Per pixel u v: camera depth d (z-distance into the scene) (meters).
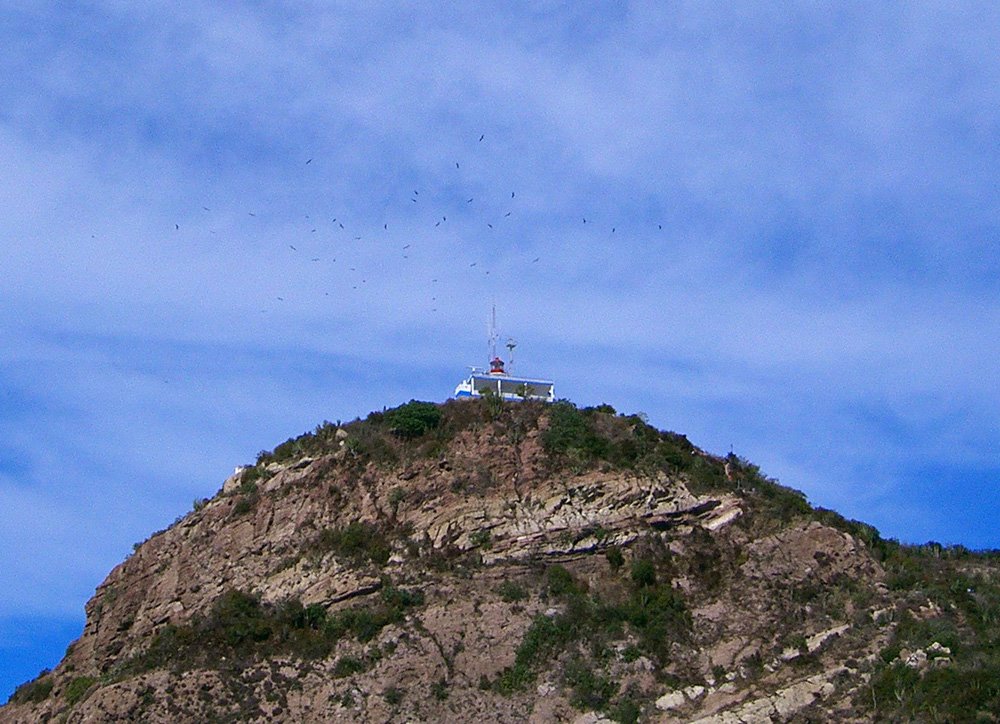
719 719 96.75
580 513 111.88
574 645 103.12
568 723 98.19
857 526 115.06
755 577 108.31
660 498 113.25
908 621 103.50
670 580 108.44
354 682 100.50
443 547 110.81
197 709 99.31
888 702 96.31
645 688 100.19
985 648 99.81
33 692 112.31
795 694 98.19
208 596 112.19
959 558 115.00
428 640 103.06
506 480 114.44
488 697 100.44
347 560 110.44
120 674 104.00
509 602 105.94
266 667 102.19
